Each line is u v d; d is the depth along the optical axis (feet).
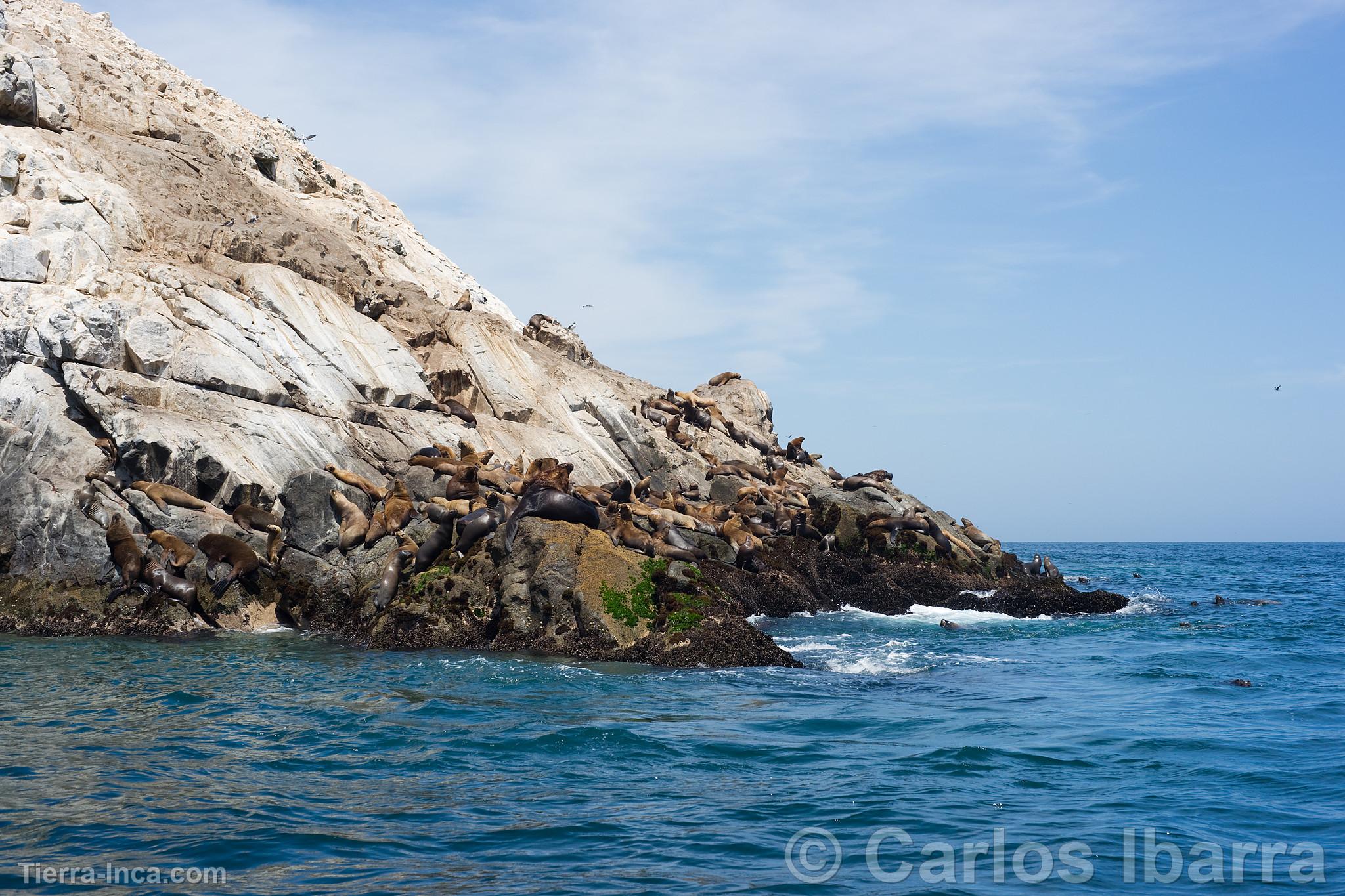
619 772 33.37
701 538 79.66
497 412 95.71
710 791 31.53
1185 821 29.04
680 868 25.09
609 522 73.31
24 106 88.28
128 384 69.21
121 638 58.75
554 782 32.14
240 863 24.85
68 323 69.77
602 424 103.76
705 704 43.88
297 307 83.61
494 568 58.49
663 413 115.65
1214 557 317.42
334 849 25.91
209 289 78.33
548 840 26.91
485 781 32.14
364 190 144.97
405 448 78.54
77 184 82.74
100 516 62.75
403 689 45.70
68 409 69.67
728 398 141.49
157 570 60.85
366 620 59.16
